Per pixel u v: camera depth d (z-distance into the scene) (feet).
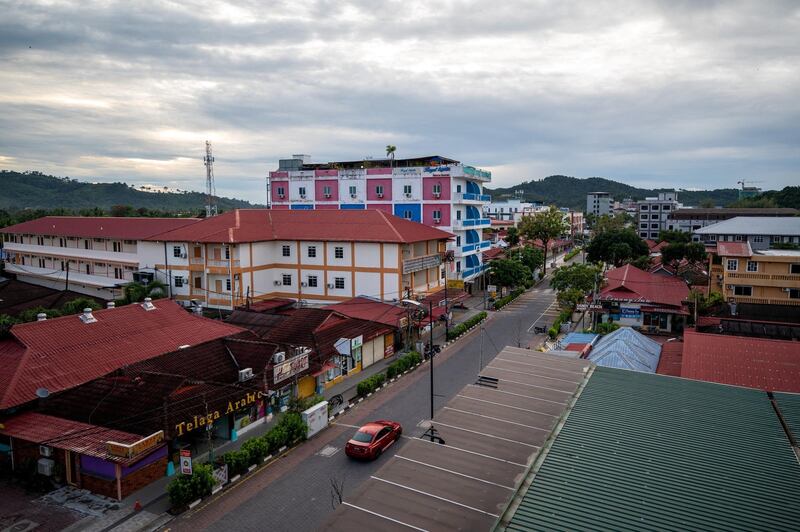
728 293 180.04
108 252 217.77
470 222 233.35
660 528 37.47
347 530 38.73
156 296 182.39
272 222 198.08
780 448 51.08
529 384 70.38
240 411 100.63
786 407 62.03
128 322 117.08
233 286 173.58
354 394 123.44
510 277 236.43
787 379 87.76
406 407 115.14
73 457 80.59
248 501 78.54
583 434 54.24
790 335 131.75
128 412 85.46
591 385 70.38
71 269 241.35
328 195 249.75
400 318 154.71
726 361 94.94
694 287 222.69
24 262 267.39
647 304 188.44
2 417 84.33
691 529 37.40
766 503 41.11
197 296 184.75
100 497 78.59
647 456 49.08
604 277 225.15
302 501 78.59
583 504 40.83
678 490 42.93
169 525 72.38
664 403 63.36
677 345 129.39
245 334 128.06
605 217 454.81
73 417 85.81
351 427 105.29
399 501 42.39
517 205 574.56
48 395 88.58
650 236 545.85
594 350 125.70
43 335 102.22
